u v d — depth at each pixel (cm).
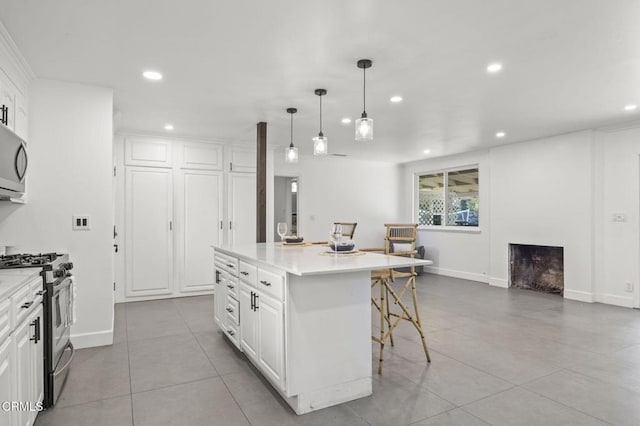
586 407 228
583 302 505
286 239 394
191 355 314
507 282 611
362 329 243
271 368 241
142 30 236
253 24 229
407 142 597
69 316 266
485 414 220
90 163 332
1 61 246
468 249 690
